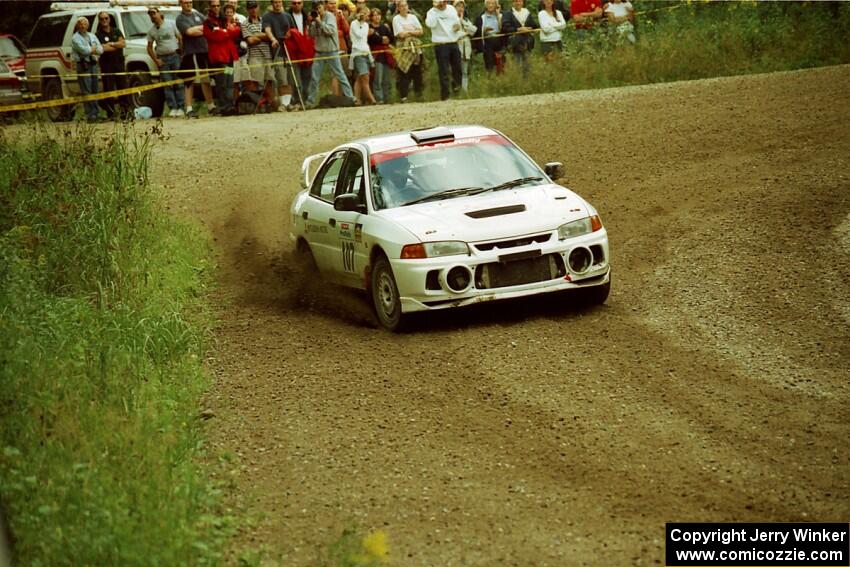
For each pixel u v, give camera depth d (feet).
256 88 152.25
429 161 67.62
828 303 61.46
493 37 160.45
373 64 159.84
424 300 59.77
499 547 37.04
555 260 61.16
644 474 41.78
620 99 128.47
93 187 77.61
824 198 81.35
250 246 86.79
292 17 153.07
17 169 83.35
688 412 47.42
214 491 40.96
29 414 44.24
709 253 72.74
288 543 38.17
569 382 51.47
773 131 103.50
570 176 97.19
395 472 43.42
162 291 68.39
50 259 66.90
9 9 229.66
